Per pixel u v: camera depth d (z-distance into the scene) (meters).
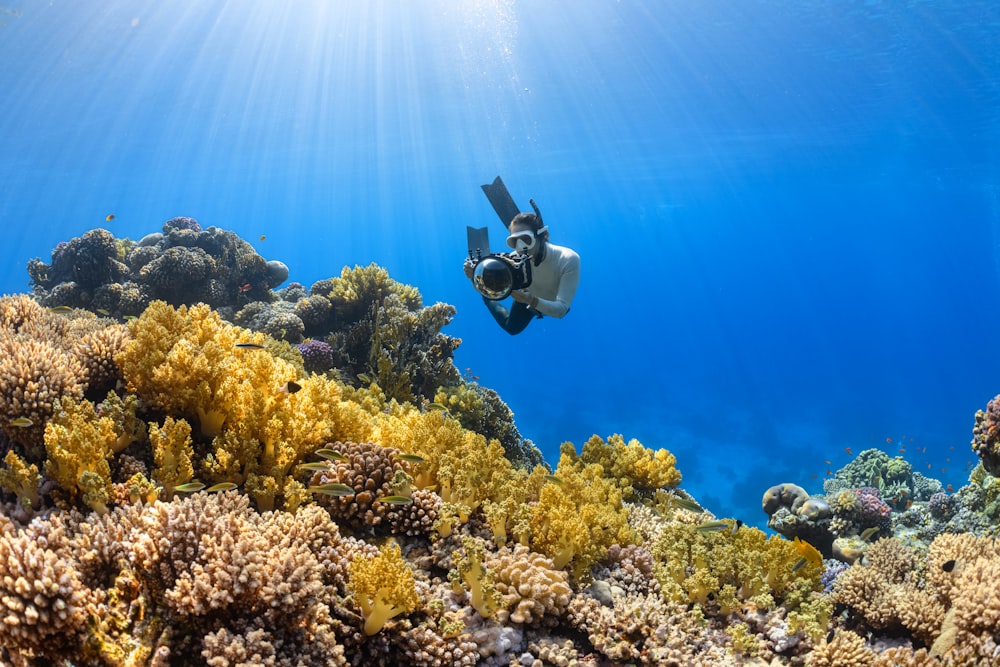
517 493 4.63
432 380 9.48
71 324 5.70
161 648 2.73
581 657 3.62
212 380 4.42
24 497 3.47
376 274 10.76
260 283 12.13
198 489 3.68
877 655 4.00
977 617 3.85
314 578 3.12
